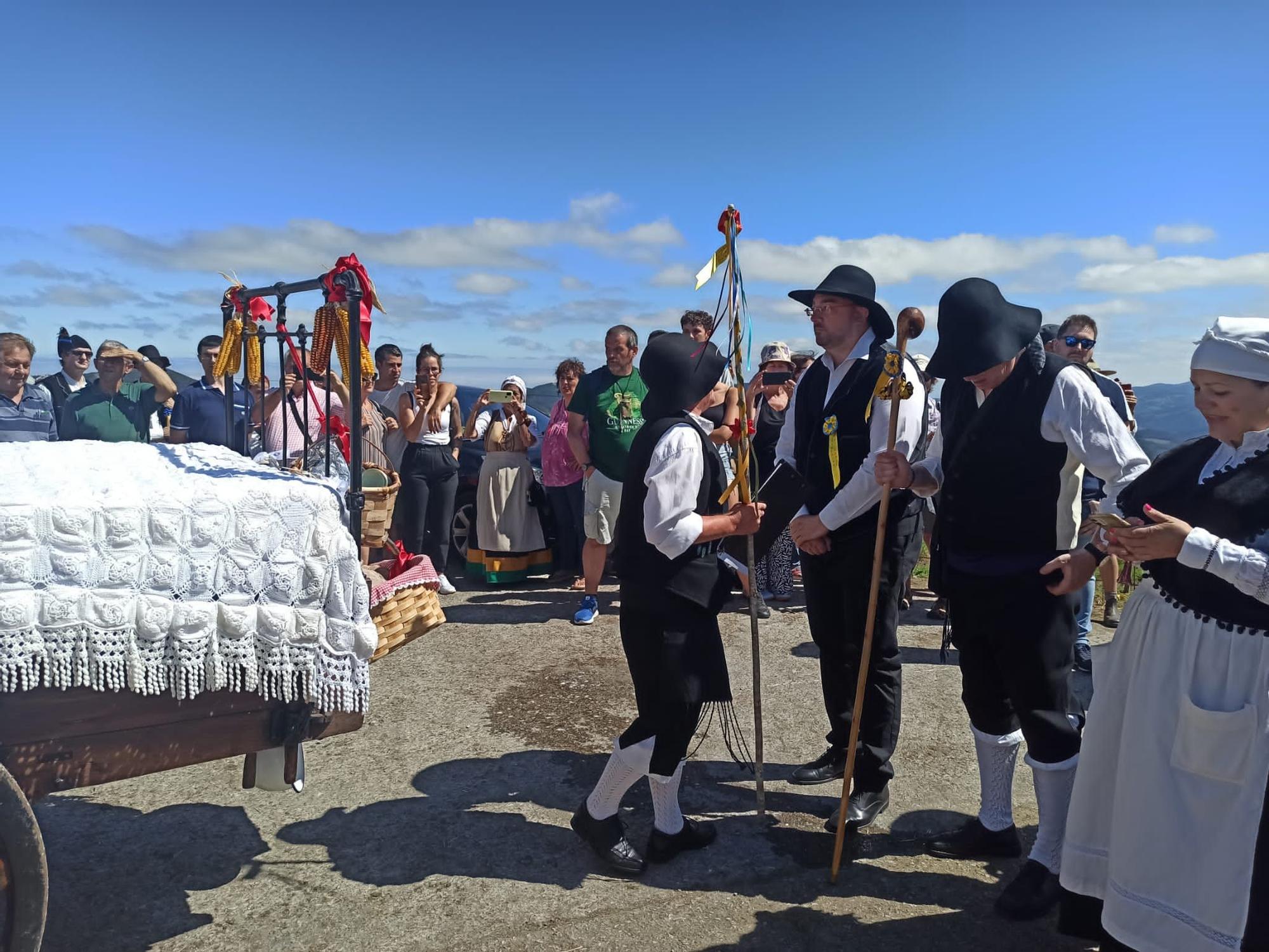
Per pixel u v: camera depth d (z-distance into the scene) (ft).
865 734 10.86
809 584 11.30
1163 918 6.92
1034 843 10.28
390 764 12.71
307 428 10.36
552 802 11.70
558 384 22.86
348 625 7.48
